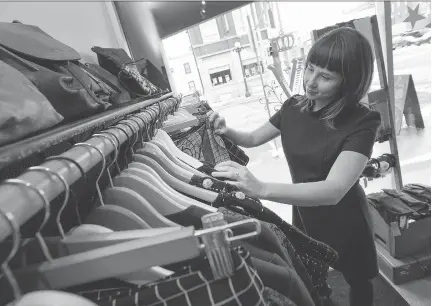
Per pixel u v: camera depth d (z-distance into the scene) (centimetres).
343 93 102
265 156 368
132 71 147
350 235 118
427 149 301
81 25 171
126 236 37
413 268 169
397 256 175
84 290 41
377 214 182
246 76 476
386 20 173
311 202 86
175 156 95
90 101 71
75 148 43
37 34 79
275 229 74
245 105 475
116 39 233
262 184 83
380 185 272
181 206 61
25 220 29
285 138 123
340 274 184
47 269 33
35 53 69
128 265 33
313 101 114
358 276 124
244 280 36
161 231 37
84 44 170
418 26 280
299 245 81
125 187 62
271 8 330
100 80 112
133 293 37
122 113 70
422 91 410
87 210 72
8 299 33
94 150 44
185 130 123
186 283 36
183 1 240
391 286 172
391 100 184
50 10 138
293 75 279
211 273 36
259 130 136
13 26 75
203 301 36
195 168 91
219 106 483
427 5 275
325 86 100
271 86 326
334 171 93
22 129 46
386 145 316
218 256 34
